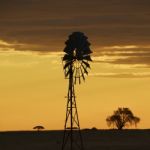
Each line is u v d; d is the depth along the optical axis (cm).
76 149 18888
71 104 13012
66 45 12825
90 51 12812
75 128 13238
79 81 12825
